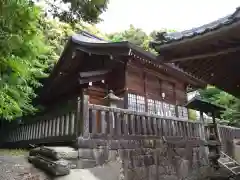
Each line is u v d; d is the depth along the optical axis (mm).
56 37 18656
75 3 5008
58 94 13453
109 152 5953
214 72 3973
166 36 3385
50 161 5090
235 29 2676
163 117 8094
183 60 3467
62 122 6582
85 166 5328
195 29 3404
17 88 6473
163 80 12172
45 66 9227
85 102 5820
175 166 7957
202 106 9312
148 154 7090
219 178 8312
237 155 11164
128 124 6832
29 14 3748
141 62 10414
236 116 16266
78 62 12508
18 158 6656
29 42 4574
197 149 9234
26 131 10117
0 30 3482
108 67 10852
